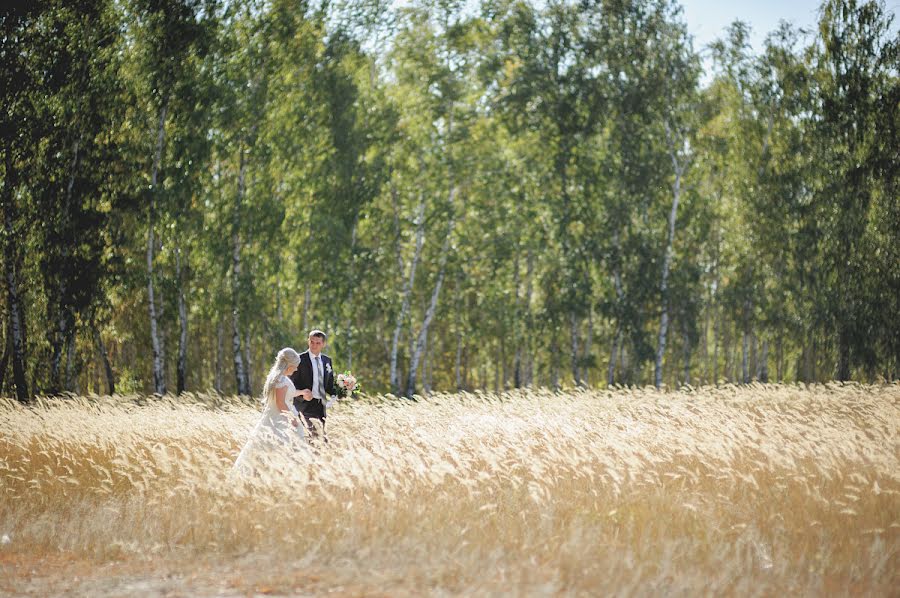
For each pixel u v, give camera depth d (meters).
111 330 36.19
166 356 44.41
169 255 35.62
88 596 6.74
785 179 40.97
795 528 7.94
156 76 33.06
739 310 44.19
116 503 9.91
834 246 39.22
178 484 10.57
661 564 7.02
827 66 41.19
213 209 33.75
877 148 39.34
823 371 41.22
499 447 10.95
